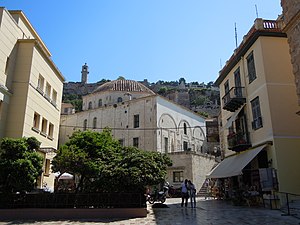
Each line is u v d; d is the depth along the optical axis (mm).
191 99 103000
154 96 39406
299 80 13070
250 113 20531
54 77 25281
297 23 13266
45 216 13836
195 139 47438
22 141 14469
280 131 17328
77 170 15234
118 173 14672
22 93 19125
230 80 24859
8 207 14016
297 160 16828
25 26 22047
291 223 11234
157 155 17000
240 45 22609
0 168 13461
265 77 18328
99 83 114438
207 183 34531
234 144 21312
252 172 20016
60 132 48000
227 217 13438
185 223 12039
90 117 45625
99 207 14375
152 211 16641
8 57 18812
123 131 41125
